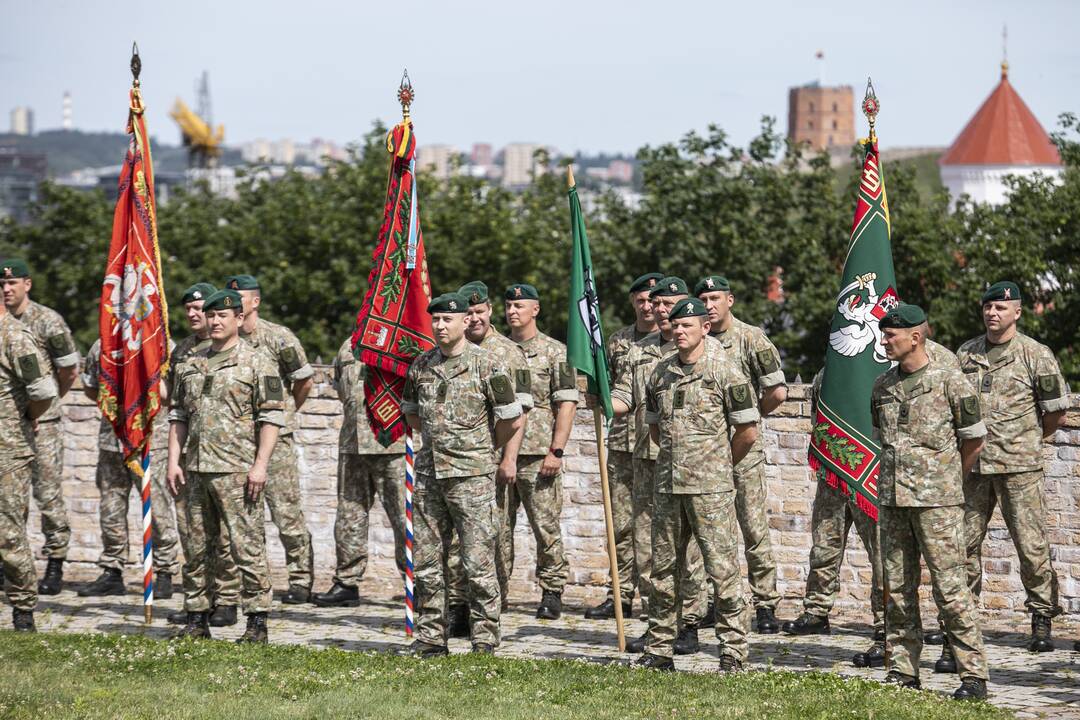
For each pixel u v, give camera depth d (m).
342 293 49.09
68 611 14.59
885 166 46.12
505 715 9.48
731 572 11.27
